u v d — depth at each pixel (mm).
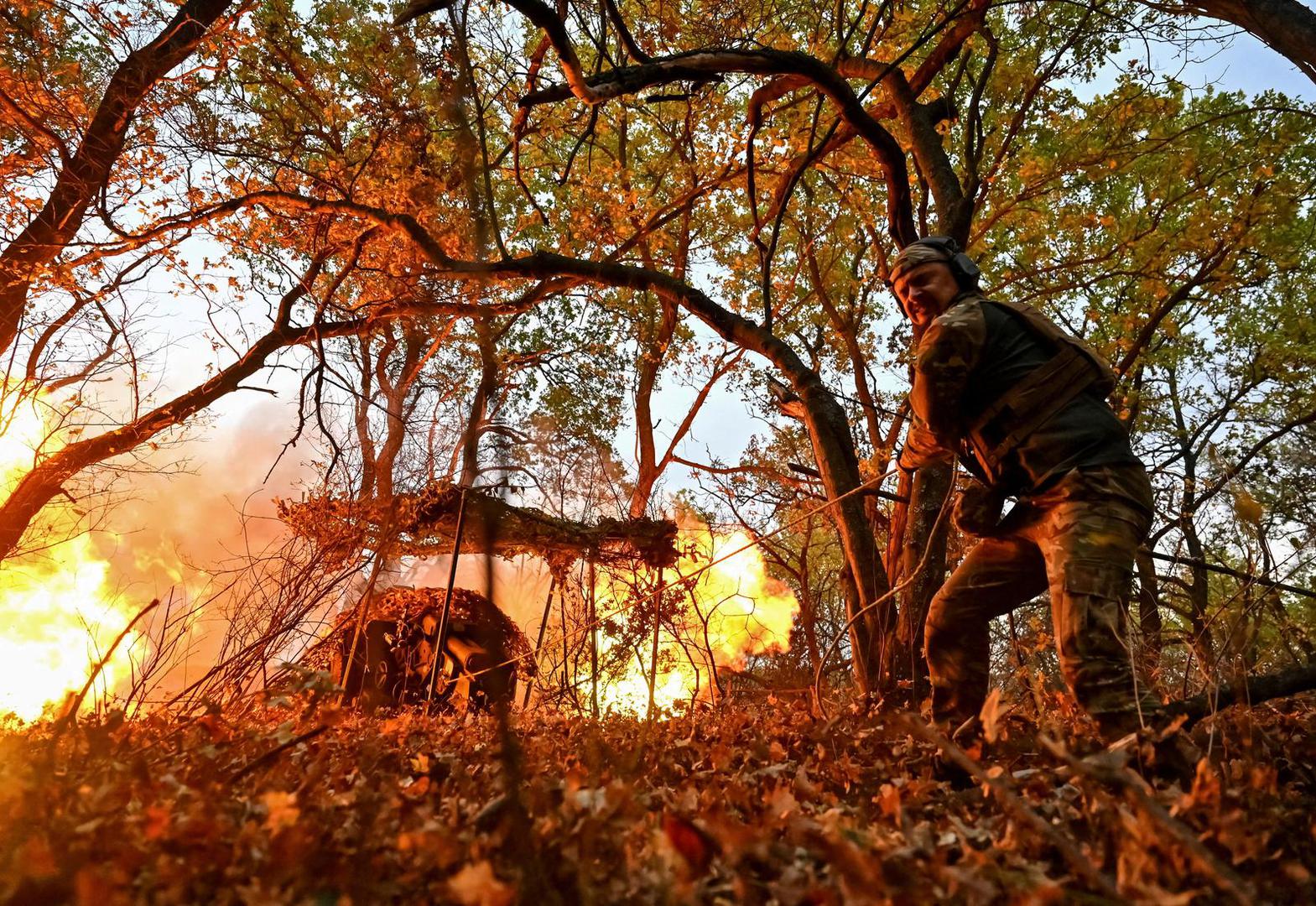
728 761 3230
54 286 9859
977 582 3754
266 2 12414
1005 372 3551
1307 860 2088
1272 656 4348
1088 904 1553
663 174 14898
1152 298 15430
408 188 9562
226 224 10477
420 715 6562
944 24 8000
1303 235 14148
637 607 6688
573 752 3750
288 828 1755
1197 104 14312
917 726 1770
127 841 1755
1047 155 14156
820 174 15125
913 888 1629
